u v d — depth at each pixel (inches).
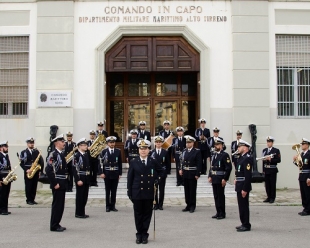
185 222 400.5
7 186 447.5
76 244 319.6
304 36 647.8
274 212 450.6
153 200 326.3
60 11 627.2
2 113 636.7
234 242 322.7
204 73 626.8
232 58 626.2
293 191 597.9
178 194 550.3
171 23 630.5
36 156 517.0
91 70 625.6
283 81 642.2
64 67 621.6
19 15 636.7
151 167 329.1
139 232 322.7
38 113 616.7
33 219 419.2
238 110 620.1
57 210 364.8
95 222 401.7
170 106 675.4
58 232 360.5
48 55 623.8
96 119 620.4
